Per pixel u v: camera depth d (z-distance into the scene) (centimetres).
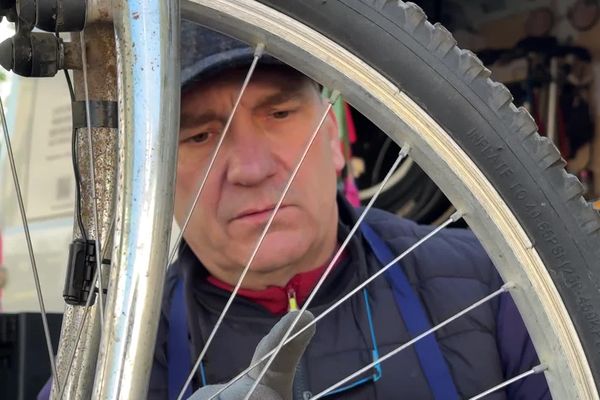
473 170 72
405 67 72
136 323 60
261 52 73
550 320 72
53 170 204
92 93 72
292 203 109
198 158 109
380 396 109
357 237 120
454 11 205
